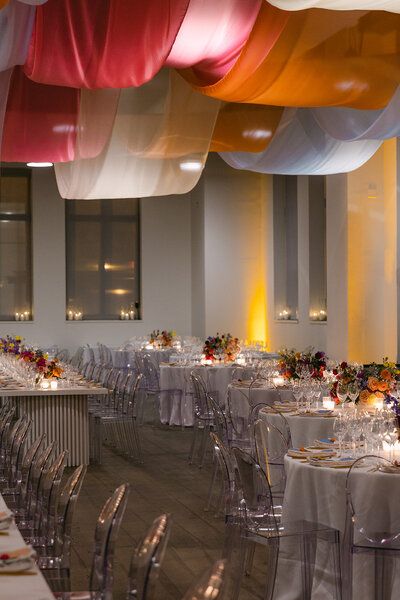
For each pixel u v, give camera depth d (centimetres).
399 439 607
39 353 1254
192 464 1120
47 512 511
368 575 527
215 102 1157
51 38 802
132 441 1258
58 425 1079
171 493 947
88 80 843
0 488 701
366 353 1552
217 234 2155
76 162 1175
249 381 1150
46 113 1127
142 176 1173
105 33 796
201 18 804
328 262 1620
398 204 1499
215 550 717
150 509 870
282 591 555
